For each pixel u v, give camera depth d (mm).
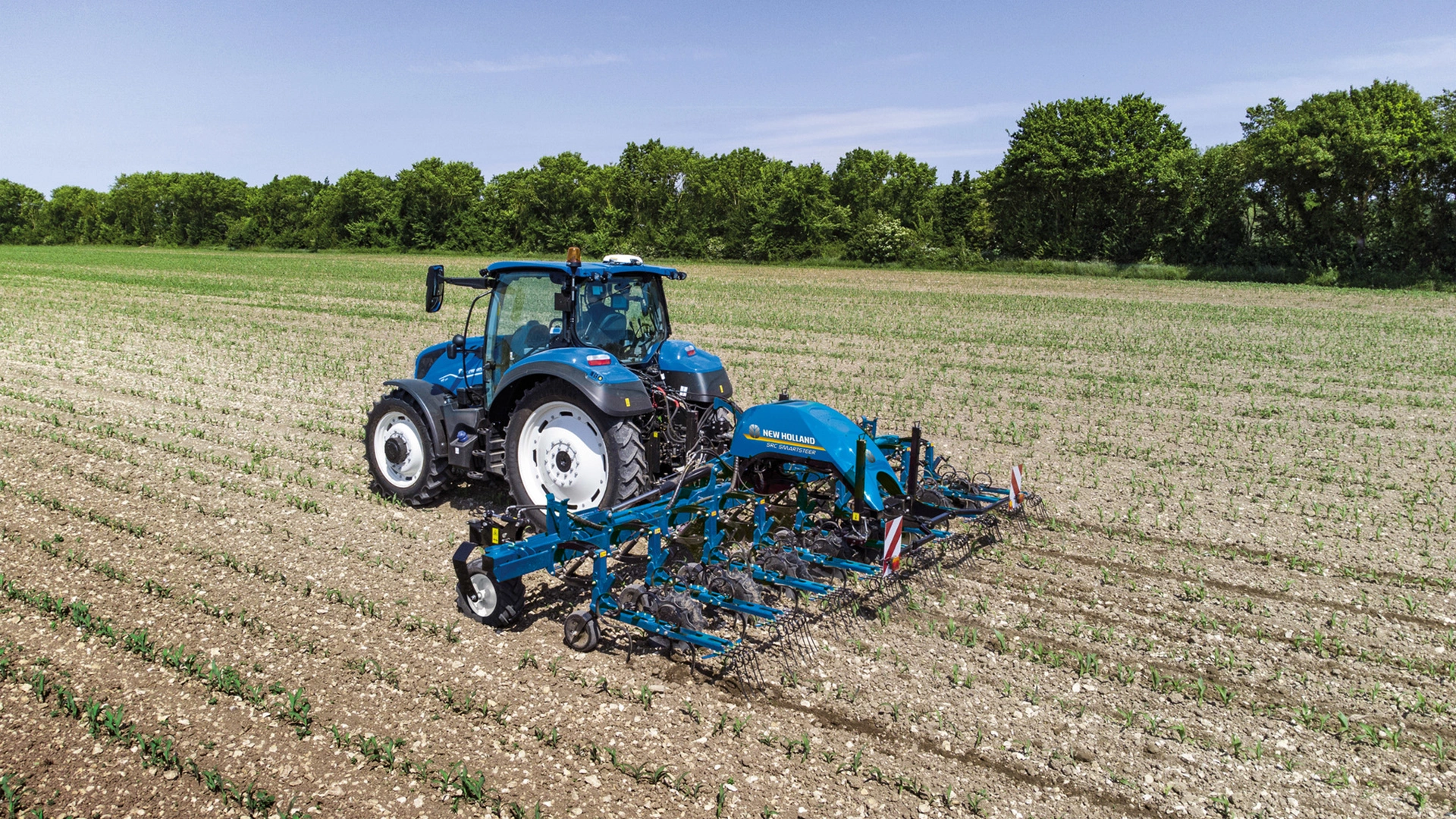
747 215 68375
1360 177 44719
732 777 4016
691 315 25578
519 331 7336
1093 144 52875
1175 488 8844
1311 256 46281
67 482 8164
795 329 22344
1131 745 4359
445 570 6320
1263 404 13352
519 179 80000
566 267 6926
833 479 6266
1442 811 3895
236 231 91000
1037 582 6363
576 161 78062
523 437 6977
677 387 7547
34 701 4512
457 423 7492
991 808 3859
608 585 5246
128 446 9617
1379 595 6234
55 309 25250
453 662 4988
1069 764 4199
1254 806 3920
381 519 7352
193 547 6617
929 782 4027
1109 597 6129
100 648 5055
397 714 4453
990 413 12500
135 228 103312
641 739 4293
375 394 13078
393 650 5117
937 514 6605
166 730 4281
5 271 43781
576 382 6379
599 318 7246
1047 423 11867
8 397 12188
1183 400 13469
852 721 4504
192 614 5508
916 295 34625
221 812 3723
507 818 3717
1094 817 3822
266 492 7961
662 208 77375
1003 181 57469
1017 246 56594
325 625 5402
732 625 5480
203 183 96062
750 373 15523
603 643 5277
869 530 5758
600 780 3969
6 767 3982
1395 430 11648
